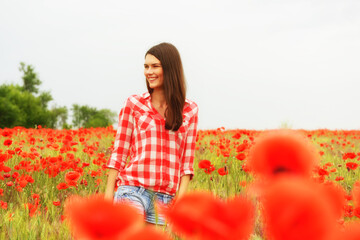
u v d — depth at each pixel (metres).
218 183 4.29
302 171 0.19
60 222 3.25
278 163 0.19
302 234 0.16
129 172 2.47
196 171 5.63
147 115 2.54
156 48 2.55
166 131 2.53
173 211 0.19
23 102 44.72
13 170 5.92
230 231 0.19
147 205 2.35
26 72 49.84
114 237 0.19
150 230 0.19
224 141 8.08
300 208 0.16
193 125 2.69
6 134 8.38
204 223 0.18
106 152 8.02
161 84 2.56
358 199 0.22
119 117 2.67
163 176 2.45
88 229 0.19
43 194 4.44
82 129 10.55
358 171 5.66
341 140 11.02
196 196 0.20
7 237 2.93
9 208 3.94
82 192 4.48
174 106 2.51
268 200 0.17
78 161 5.77
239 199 0.20
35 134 10.92
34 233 2.92
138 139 2.55
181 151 2.63
